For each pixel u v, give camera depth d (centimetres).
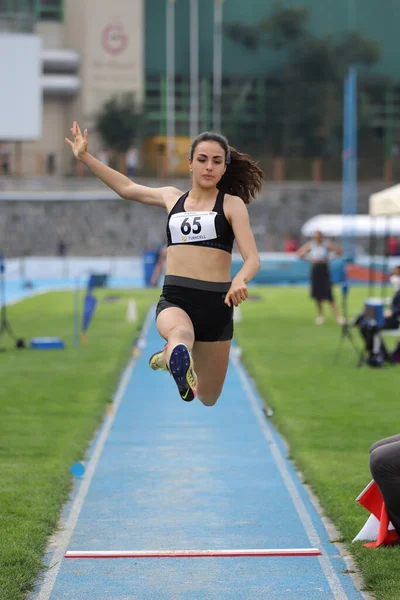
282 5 16125
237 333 5056
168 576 1446
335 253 5597
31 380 3356
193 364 1307
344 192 13350
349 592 1379
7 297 7925
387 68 17038
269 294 8294
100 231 13388
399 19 17038
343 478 1969
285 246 13088
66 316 6053
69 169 14212
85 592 1379
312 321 5759
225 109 16100
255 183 1402
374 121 16875
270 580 1428
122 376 3566
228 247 1343
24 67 10944
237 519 1739
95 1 15088
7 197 13162
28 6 14562
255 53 16462
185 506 1822
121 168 13862
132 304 5738
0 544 1546
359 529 1633
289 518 1745
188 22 16012
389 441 1521
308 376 3484
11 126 10981
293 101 16325
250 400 3022
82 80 15088
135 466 2141
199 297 1327
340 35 16650
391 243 12269
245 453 2275
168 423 2645
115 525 1703
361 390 3173
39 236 13250
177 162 14125
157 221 13488
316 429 2497
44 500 1811
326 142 16400
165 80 15900
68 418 2647
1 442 2331
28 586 1393
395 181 14988
